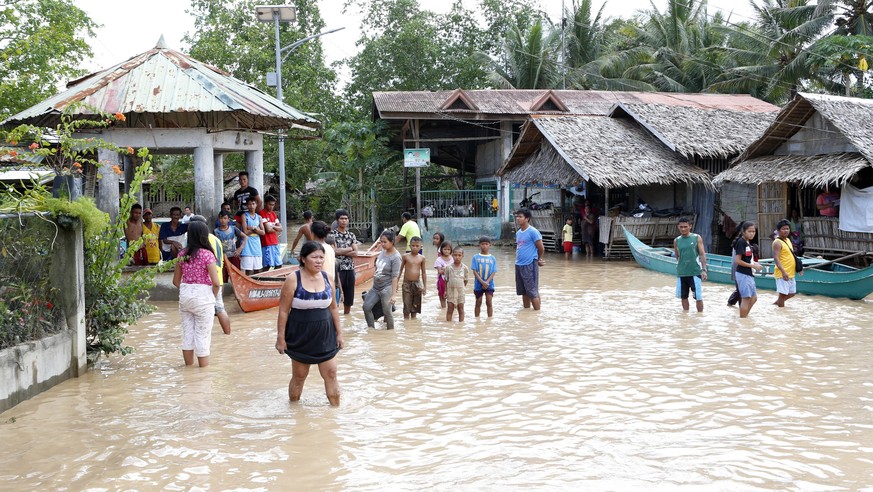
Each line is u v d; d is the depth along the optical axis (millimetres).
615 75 40250
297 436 6250
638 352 9406
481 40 40031
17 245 7414
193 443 6102
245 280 12438
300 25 37594
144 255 14711
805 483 5129
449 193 31562
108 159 14266
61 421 6715
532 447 5906
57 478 5391
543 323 11648
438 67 38062
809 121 19453
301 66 33906
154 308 9383
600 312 12688
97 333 8852
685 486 5086
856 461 5543
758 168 19703
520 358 9141
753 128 23828
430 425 6512
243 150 16141
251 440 6160
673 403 7090
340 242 12547
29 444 6105
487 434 6246
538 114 25234
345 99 38625
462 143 34375
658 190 24828
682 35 37938
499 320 11977
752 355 9156
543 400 7246
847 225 17641
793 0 32438
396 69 37594
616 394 7426
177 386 7938
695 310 12781
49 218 7961
